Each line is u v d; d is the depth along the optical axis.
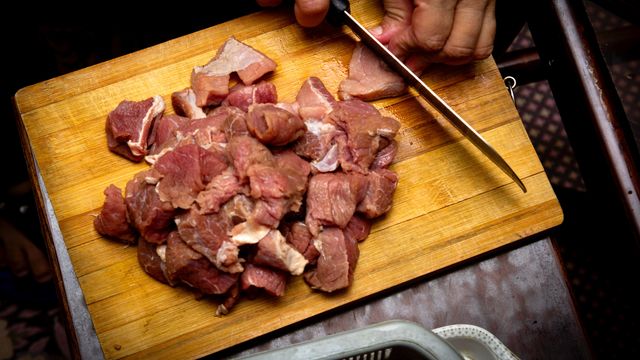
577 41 0.65
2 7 0.78
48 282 0.84
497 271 0.65
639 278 0.64
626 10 0.72
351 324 0.64
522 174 0.66
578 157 0.68
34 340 0.84
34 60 0.81
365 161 0.63
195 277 0.61
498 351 0.59
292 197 0.60
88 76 0.66
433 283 0.65
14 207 0.84
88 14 0.81
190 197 0.60
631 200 0.62
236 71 0.65
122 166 0.65
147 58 0.67
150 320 0.62
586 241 0.81
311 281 0.63
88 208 0.64
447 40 0.64
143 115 0.64
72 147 0.65
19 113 0.65
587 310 0.82
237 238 0.60
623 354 0.81
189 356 0.62
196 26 0.82
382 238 0.64
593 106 0.64
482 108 0.67
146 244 0.62
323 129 0.63
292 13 0.67
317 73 0.67
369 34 0.65
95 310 0.63
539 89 0.88
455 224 0.65
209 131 0.62
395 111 0.66
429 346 0.51
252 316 0.63
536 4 0.67
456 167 0.66
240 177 0.60
